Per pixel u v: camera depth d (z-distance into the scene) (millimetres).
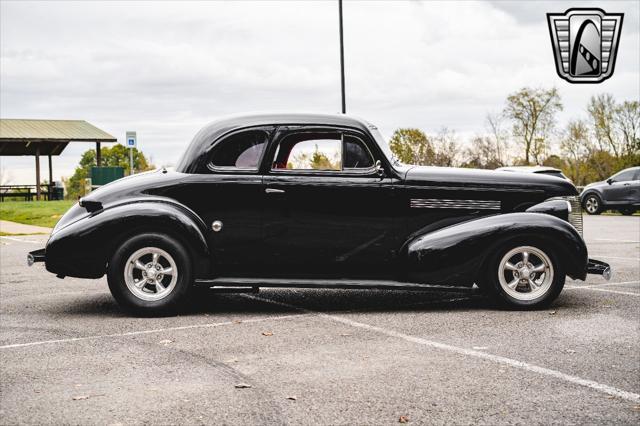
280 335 5879
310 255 6777
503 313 6758
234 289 7000
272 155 6789
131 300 6633
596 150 44125
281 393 4270
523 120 47500
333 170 6824
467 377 4582
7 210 25250
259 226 6730
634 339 5629
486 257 6793
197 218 6660
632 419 3799
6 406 4070
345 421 3783
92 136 36062
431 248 6703
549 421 3771
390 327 6168
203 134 6855
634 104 43531
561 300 7461
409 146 37156
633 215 25297
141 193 6699
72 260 6578
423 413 3900
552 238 6707
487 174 7047
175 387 4414
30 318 6719
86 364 4992
